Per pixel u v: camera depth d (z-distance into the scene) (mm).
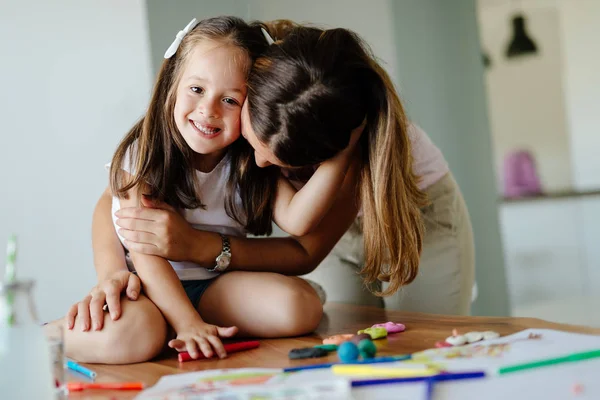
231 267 1300
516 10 4883
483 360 824
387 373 779
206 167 1313
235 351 1109
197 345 1082
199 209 1326
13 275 740
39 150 1806
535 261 4121
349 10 2598
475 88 3133
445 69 2986
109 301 1100
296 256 1351
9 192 1776
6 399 703
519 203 4094
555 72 4895
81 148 1848
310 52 1135
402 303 1739
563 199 4156
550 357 805
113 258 1309
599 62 4734
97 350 1073
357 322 1328
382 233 1256
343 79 1136
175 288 1170
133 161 1275
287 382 779
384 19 2738
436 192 1703
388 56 2756
